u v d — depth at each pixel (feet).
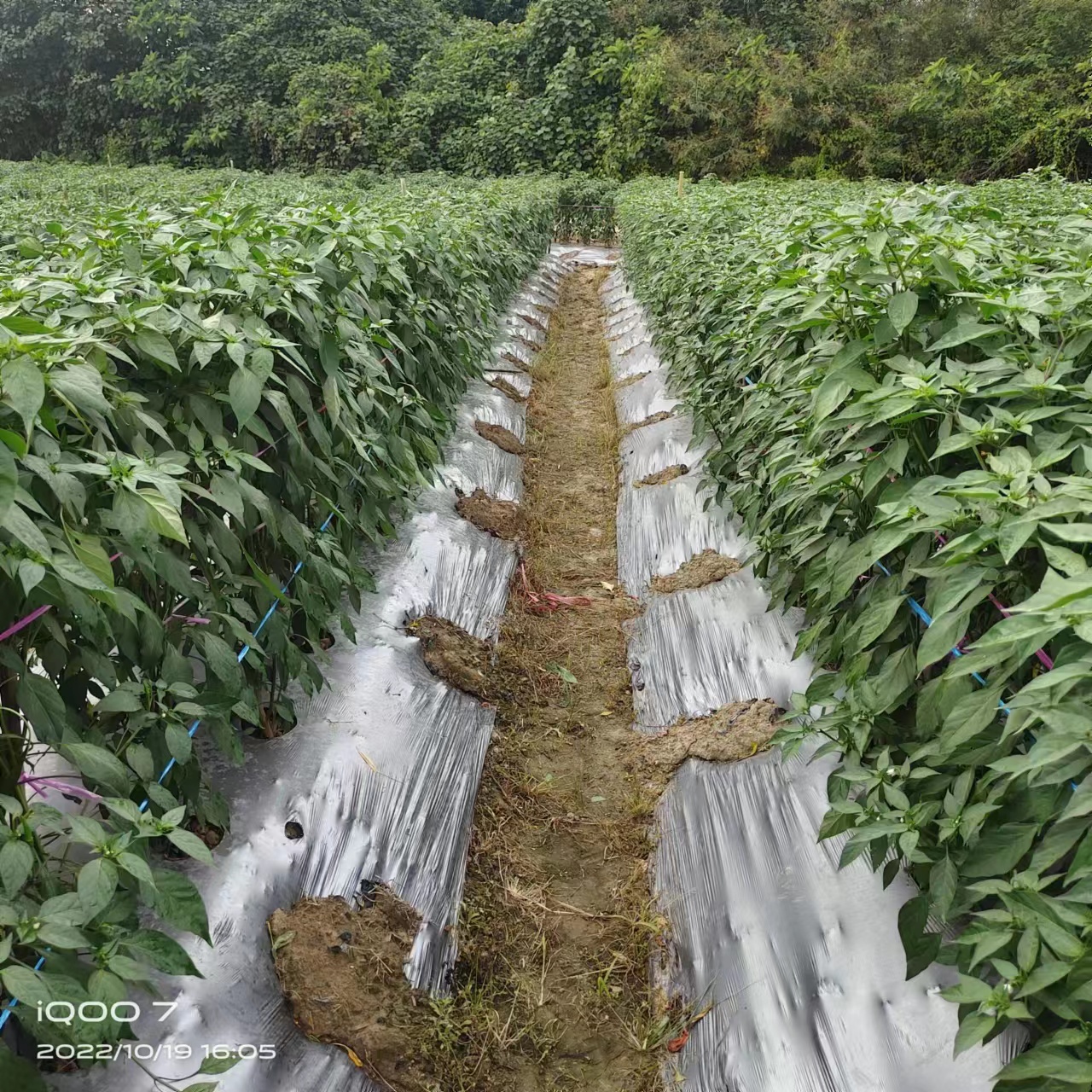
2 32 82.48
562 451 22.57
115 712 6.54
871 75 67.92
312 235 11.96
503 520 16.72
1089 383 6.81
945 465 7.90
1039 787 5.52
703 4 76.07
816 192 32.12
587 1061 8.04
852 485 8.55
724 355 15.37
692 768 10.64
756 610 12.55
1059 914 4.79
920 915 6.26
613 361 29.73
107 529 6.53
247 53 79.77
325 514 10.12
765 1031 7.27
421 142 73.36
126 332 7.55
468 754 10.80
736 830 9.25
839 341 9.11
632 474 19.63
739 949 8.08
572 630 14.70
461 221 23.58
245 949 7.21
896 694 7.21
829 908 7.81
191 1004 6.59
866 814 6.72
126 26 80.12
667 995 8.40
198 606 7.57
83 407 6.33
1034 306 7.40
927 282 8.36
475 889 9.50
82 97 82.58
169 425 8.22
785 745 7.96
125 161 79.25
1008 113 63.62
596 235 62.90
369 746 9.71
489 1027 8.07
